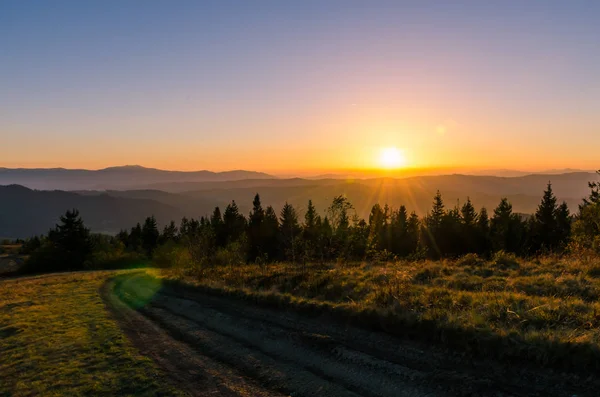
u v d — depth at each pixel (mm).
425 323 10203
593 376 7094
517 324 9297
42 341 14023
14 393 9750
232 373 9914
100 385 9695
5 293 27391
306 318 13562
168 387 9250
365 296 14242
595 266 14531
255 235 64875
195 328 14539
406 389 7973
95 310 19156
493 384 7562
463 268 17625
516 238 46000
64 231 66812
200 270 28406
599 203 26594
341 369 9328
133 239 97688
